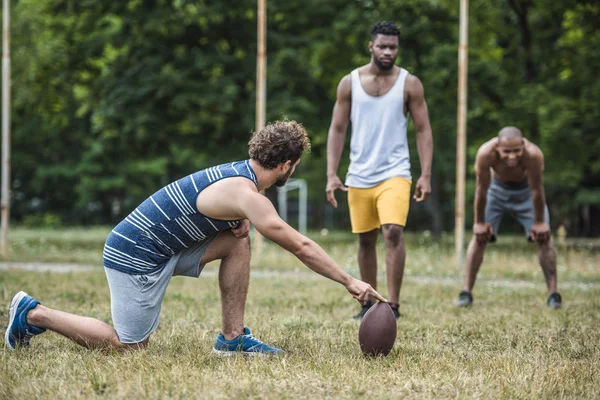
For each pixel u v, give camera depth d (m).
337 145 6.16
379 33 5.84
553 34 22.45
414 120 5.99
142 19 18.89
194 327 5.11
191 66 19.06
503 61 22.50
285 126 3.88
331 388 3.22
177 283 8.54
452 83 20.70
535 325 5.52
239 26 20.03
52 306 6.11
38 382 3.28
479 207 6.98
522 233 30.89
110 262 3.92
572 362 3.94
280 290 7.93
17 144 33.16
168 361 3.70
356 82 5.97
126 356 3.80
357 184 5.94
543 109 19.05
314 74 21.83
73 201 36.62
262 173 3.86
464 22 11.04
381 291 8.01
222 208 3.77
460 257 10.90
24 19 20.67
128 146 19.95
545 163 19.70
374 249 6.10
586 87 19.34
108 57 21.02
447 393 3.19
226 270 4.09
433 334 4.96
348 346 4.39
